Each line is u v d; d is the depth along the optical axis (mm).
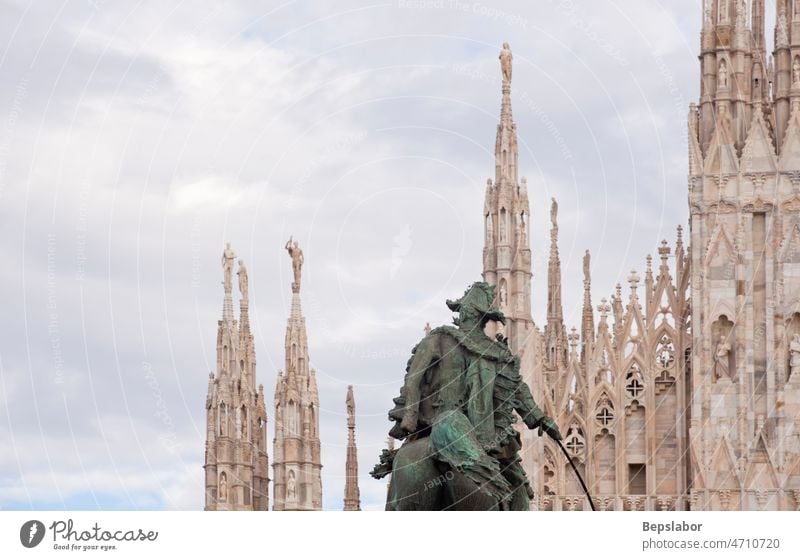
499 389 28797
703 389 54531
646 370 56250
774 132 56031
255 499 56031
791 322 54594
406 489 27984
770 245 54906
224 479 53969
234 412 54500
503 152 55000
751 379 54312
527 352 53938
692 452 54250
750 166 55281
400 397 28828
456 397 28547
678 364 56125
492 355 28781
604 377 56625
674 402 56156
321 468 54312
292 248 55125
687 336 56281
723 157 55531
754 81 56844
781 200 54969
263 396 56844
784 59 56219
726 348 54688
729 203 55281
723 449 53938
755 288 54938
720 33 56344
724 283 54969
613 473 56094
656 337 56500
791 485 53500
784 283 54625
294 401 54156
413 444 28234
